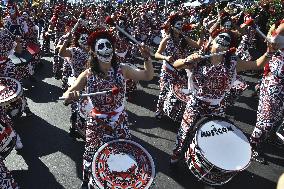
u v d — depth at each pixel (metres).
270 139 5.07
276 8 9.80
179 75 5.33
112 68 3.39
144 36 10.68
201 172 3.68
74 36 4.90
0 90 4.55
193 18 10.45
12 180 3.45
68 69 6.59
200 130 3.72
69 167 4.54
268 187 4.23
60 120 5.82
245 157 3.55
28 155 4.77
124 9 11.51
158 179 4.28
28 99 6.65
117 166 3.17
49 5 17.08
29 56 6.94
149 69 3.52
